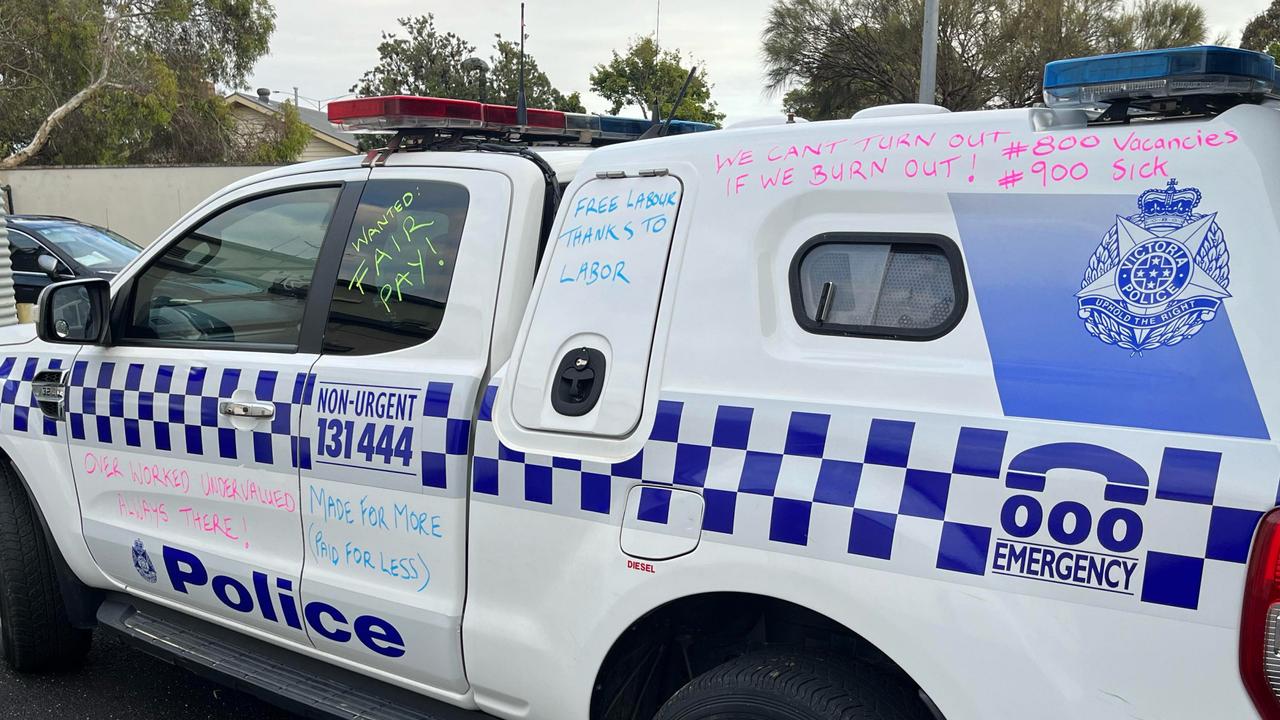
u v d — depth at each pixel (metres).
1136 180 1.70
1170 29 17.66
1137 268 1.67
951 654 1.73
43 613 3.48
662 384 2.09
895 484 1.80
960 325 1.81
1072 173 1.76
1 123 26.27
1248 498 1.51
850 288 1.94
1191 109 1.76
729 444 1.98
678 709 2.07
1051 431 1.68
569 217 2.33
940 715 1.77
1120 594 1.60
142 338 3.11
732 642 2.28
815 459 1.88
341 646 2.65
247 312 2.87
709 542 1.98
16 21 25.38
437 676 2.47
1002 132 1.85
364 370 2.57
